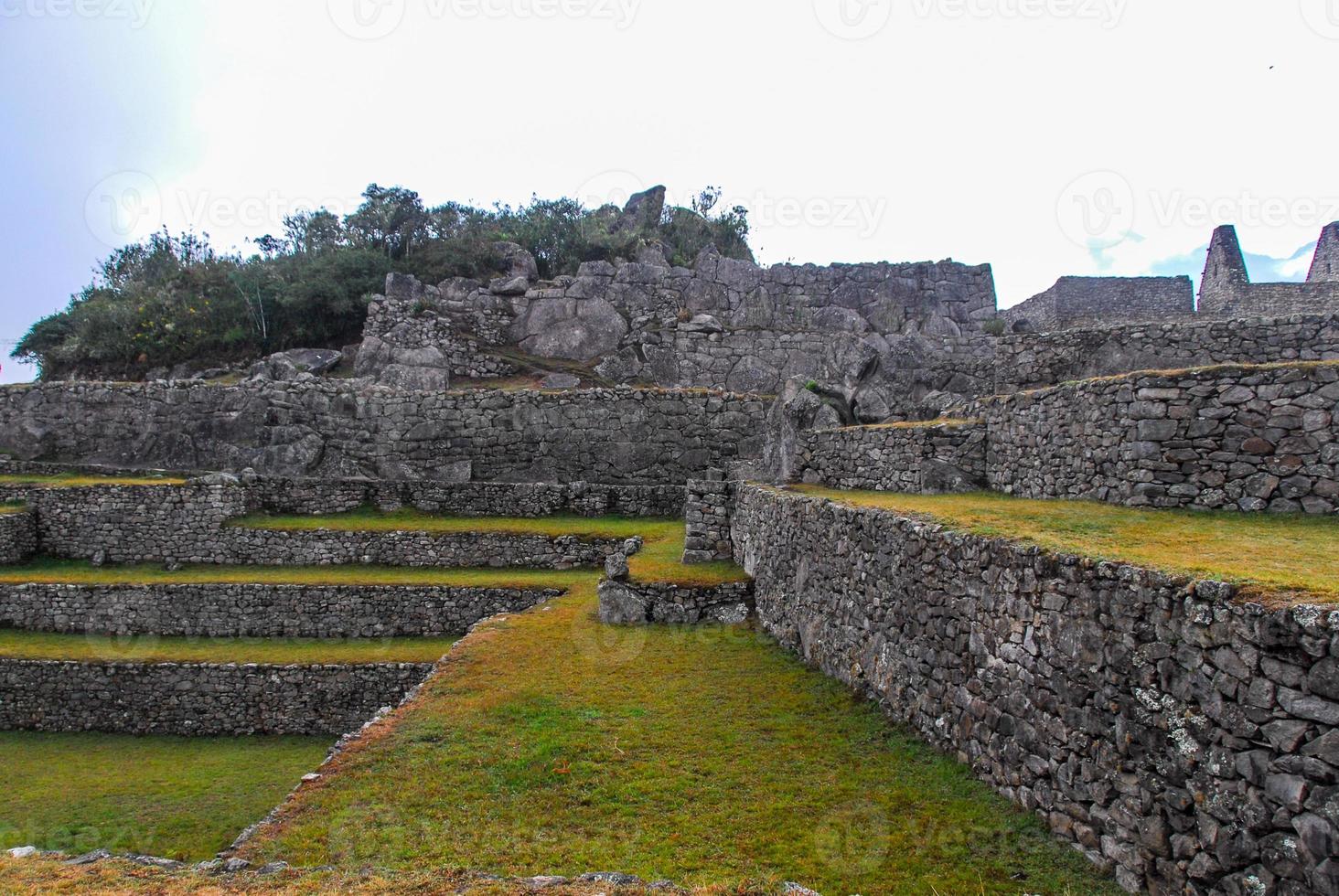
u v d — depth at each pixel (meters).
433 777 6.96
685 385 24.73
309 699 12.91
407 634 14.70
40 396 21.72
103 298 30.78
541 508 18.77
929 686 6.98
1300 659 3.72
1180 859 4.25
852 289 26.78
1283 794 3.73
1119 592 4.79
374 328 25.06
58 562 17.30
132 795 10.49
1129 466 8.38
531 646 10.84
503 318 26.53
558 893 4.82
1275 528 6.71
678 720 8.14
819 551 9.66
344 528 17.16
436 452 21.59
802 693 8.80
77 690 13.16
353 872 5.29
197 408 21.42
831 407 16.75
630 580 12.30
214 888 5.08
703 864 5.50
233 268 29.36
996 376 14.30
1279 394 7.51
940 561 6.86
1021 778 5.62
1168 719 4.39
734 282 26.89
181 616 14.98
